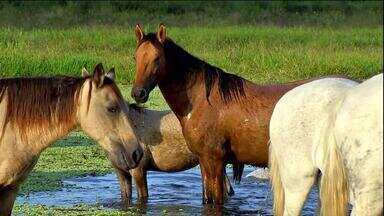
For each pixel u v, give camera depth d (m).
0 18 36.25
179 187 12.52
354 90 7.29
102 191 12.09
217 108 10.54
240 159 10.65
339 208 7.41
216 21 40.41
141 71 10.47
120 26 36.50
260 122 10.36
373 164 6.93
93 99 8.14
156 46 10.47
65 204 11.25
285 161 8.11
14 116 8.23
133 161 8.19
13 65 22.08
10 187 8.43
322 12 44.06
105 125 8.13
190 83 10.63
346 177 7.33
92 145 15.09
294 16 42.94
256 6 43.72
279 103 8.27
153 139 11.42
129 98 19.23
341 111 7.26
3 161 8.24
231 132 10.52
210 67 10.70
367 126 6.96
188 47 28.59
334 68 24.23
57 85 8.29
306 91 8.02
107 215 10.62
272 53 25.77
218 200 10.71
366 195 7.04
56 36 29.00
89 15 38.69
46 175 12.84
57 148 14.75
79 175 12.93
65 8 39.06
